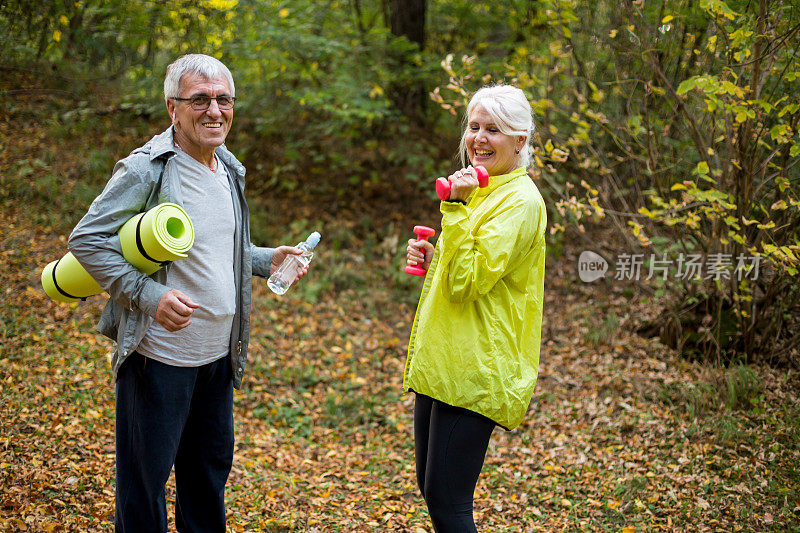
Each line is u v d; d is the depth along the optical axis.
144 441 2.42
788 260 4.27
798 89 4.73
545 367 5.82
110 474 3.56
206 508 2.72
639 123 5.29
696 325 5.91
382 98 8.69
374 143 9.24
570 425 4.91
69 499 3.24
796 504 3.72
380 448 4.68
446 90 9.00
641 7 4.93
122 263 2.28
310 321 6.59
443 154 9.32
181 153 2.43
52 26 6.27
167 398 2.43
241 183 2.67
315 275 7.40
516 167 2.49
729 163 4.99
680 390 5.16
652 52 5.25
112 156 8.38
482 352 2.37
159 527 2.48
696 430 4.61
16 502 3.09
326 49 8.09
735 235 4.60
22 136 8.27
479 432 2.39
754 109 4.53
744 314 5.32
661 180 5.84
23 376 4.60
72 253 2.29
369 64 8.89
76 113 8.66
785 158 4.86
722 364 5.34
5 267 6.21
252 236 7.78
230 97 2.44
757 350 5.55
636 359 5.88
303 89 8.77
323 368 5.83
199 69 2.38
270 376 5.55
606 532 3.53
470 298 2.28
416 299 7.17
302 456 4.45
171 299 2.22
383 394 5.52
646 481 4.02
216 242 2.49
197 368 2.50
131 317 2.37
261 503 3.58
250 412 4.98
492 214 2.37
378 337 6.50
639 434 4.69
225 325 2.54
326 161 9.20
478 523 3.57
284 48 8.07
